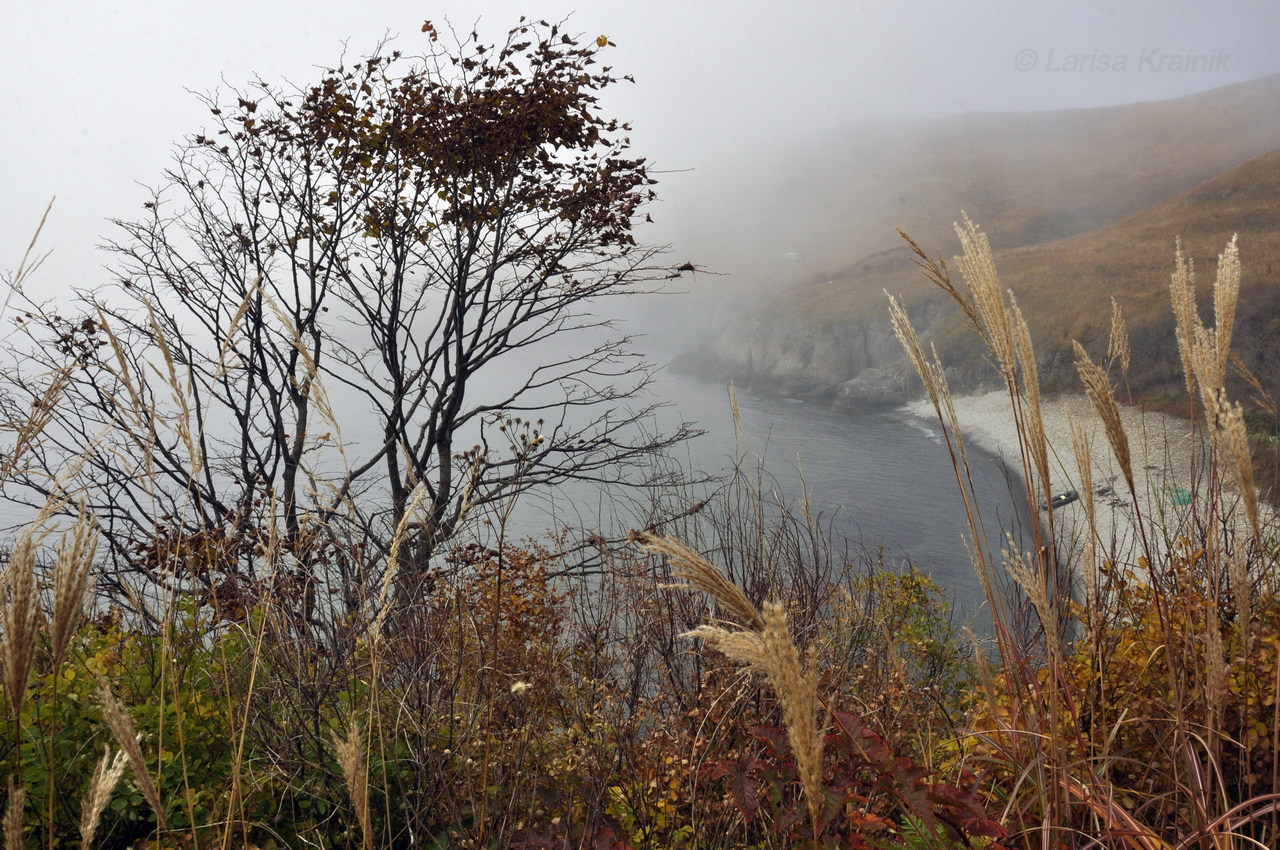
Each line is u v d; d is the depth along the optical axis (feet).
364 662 9.35
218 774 8.88
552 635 11.91
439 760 8.39
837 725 7.00
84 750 8.45
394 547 6.67
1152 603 8.24
